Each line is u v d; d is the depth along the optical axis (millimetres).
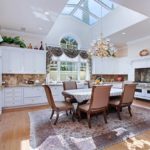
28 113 4227
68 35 6883
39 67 5570
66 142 2455
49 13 3834
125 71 7172
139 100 6043
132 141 2492
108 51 4379
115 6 5367
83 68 7223
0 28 5043
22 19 4230
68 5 5992
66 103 3695
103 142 2445
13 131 2926
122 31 5293
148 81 5910
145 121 3494
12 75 5367
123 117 3805
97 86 3055
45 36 5992
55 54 6285
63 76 6688
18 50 5129
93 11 6215
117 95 3965
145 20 4266
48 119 3668
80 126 3178
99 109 3270
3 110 4586
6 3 3277
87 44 7289
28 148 2279
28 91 5117
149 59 5828
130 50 6957
